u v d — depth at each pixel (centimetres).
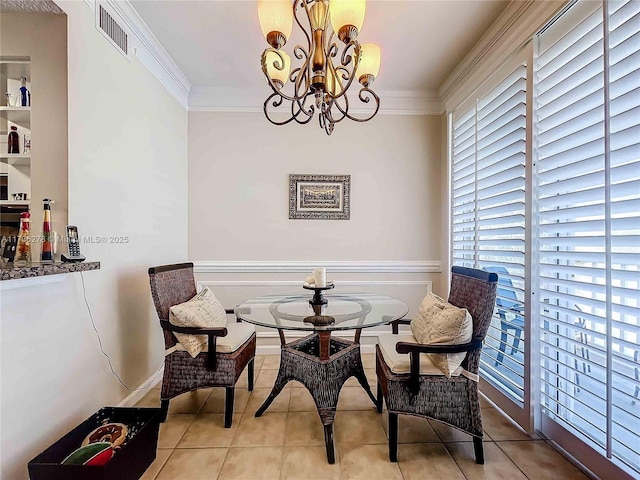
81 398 167
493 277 164
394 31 219
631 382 126
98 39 179
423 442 178
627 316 132
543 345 176
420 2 191
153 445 160
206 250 309
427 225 317
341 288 314
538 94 177
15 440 129
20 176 171
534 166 177
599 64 140
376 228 316
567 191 158
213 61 257
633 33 126
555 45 165
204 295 219
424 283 317
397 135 316
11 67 163
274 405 218
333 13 137
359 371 206
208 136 310
